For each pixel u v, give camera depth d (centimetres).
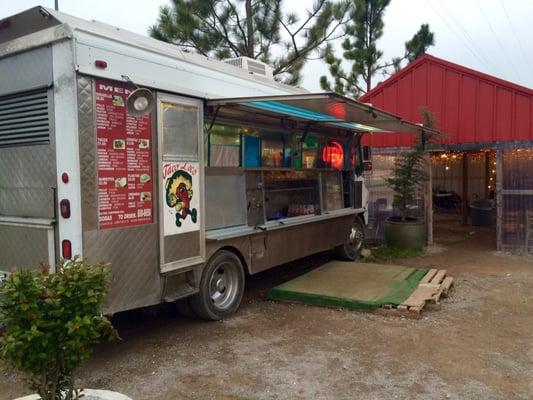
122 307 408
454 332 482
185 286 483
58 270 283
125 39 432
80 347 251
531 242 917
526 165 917
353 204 847
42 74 393
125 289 411
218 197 526
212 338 471
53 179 390
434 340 461
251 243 573
